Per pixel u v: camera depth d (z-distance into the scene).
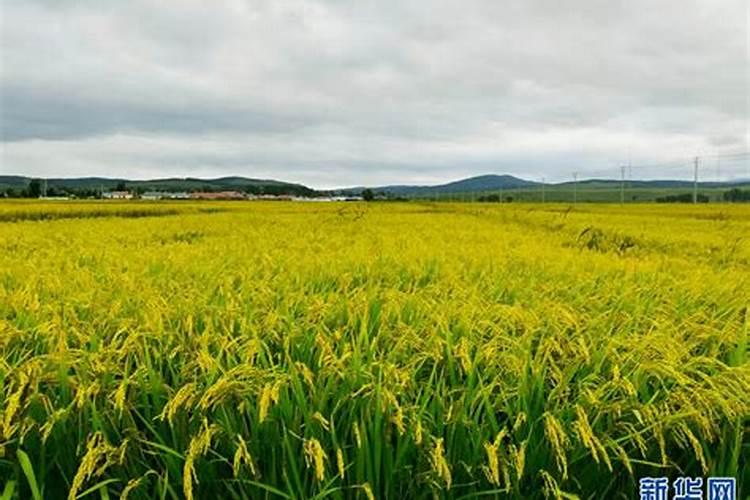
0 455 2.55
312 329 3.72
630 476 2.84
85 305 4.26
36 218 37.28
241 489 2.57
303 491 2.50
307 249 10.21
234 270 6.73
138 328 3.43
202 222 24.42
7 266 7.12
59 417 2.60
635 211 50.69
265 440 2.71
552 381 3.21
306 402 2.84
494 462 2.33
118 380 2.99
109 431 2.76
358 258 7.85
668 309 4.59
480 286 5.65
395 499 2.65
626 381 2.77
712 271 7.96
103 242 12.56
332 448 2.70
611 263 8.22
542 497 2.68
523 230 20.78
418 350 3.48
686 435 2.90
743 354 3.36
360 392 2.84
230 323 3.75
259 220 26.59
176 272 6.51
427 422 2.74
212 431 2.45
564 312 3.62
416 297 4.53
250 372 2.72
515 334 3.80
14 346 3.48
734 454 2.77
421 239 12.93
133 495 2.60
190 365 3.08
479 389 2.89
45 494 2.69
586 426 2.47
